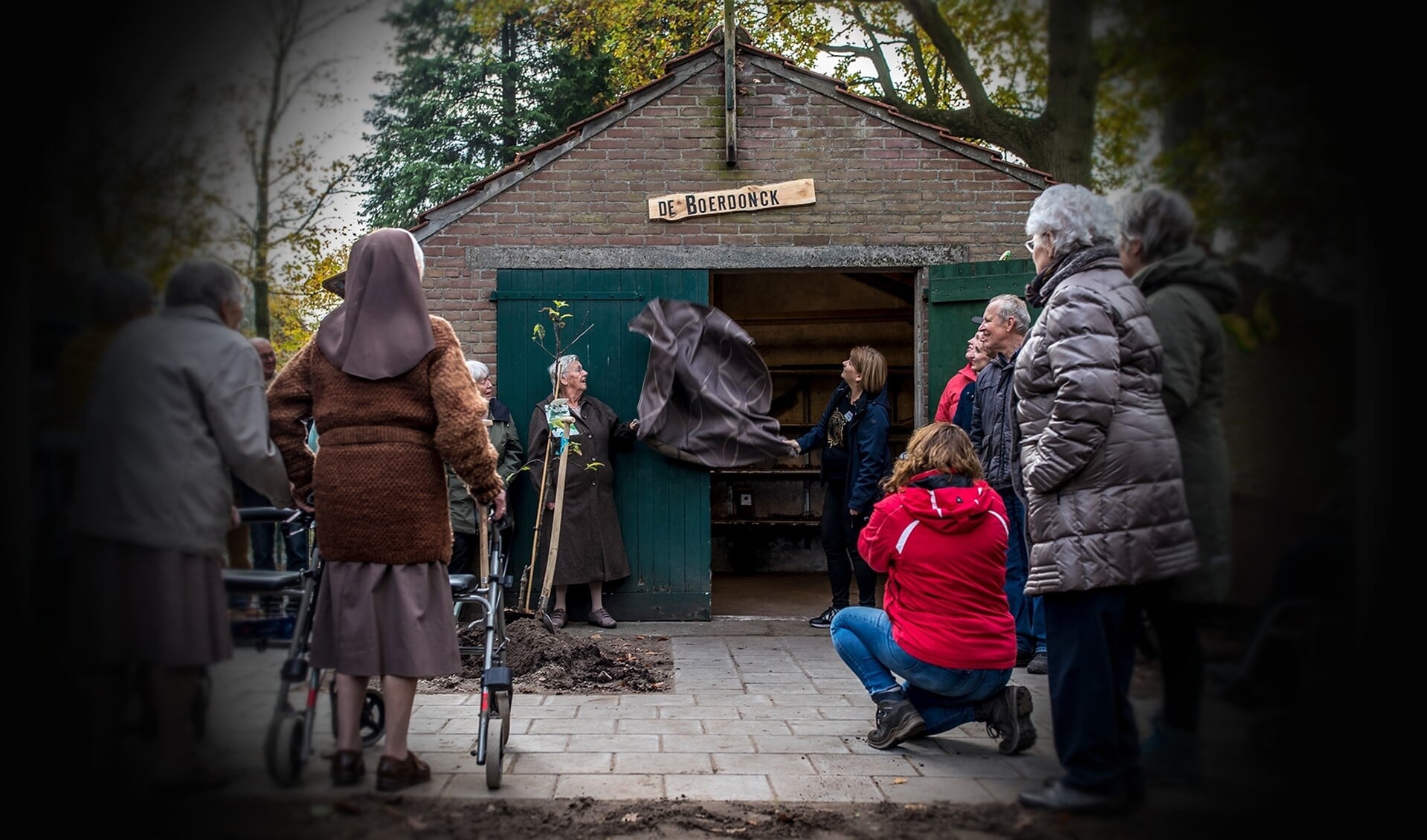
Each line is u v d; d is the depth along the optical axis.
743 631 6.73
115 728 2.99
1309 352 3.34
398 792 3.38
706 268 7.08
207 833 3.01
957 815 3.24
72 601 2.94
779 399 10.54
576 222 7.10
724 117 7.07
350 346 3.30
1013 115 8.38
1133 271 3.34
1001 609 3.92
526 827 3.11
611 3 12.97
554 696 4.93
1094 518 3.08
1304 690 3.23
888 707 4.01
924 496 3.87
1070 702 3.20
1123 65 4.26
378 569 3.25
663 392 6.91
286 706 3.29
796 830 3.13
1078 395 3.02
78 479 2.96
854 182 7.09
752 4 12.64
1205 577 3.23
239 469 3.15
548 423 6.64
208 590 3.09
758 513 10.39
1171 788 3.21
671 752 3.97
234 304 3.22
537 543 6.41
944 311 6.91
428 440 3.35
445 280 7.10
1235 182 3.52
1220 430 3.32
